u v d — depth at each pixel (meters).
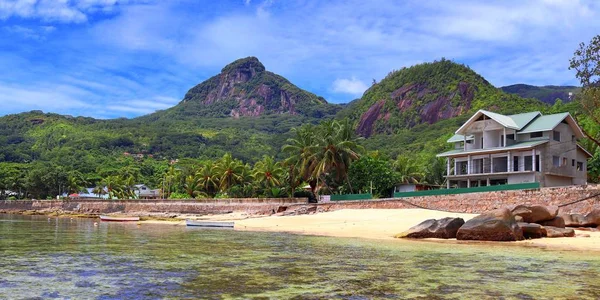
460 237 29.97
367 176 75.81
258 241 30.61
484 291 13.14
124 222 64.56
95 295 12.59
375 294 12.74
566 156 59.81
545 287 13.73
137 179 165.75
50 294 12.72
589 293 12.87
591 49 45.28
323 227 44.91
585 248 24.75
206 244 28.25
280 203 72.75
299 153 79.81
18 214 106.19
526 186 47.06
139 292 12.99
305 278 15.30
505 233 28.48
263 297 12.36
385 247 26.00
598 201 40.47
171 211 86.56
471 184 64.19
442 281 14.72
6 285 13.98
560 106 95.31
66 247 25.66
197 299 12.12
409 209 54.44
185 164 179.50
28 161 197.88
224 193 104.12
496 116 61.94
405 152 155.38
